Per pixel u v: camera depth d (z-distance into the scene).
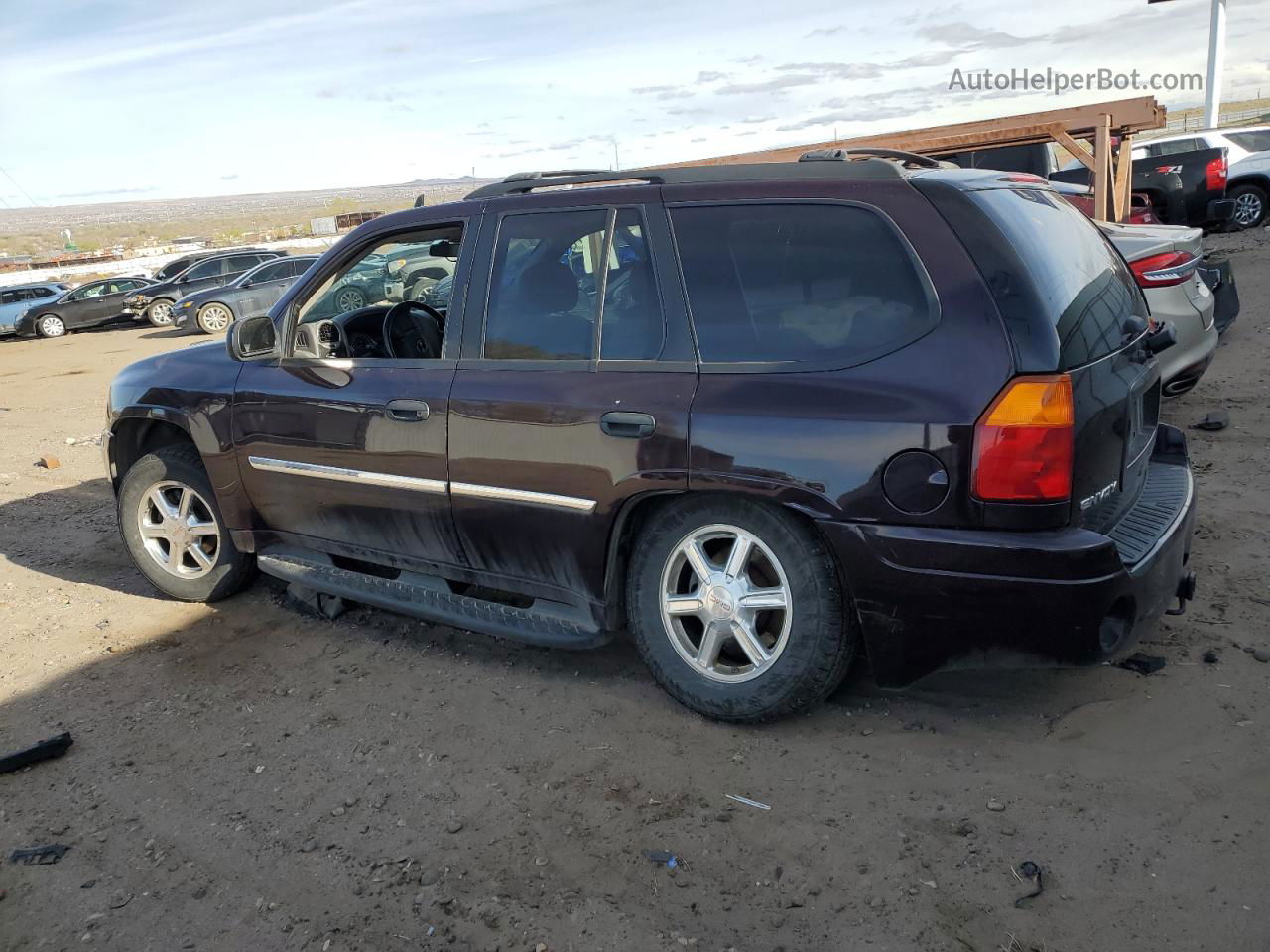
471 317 3.56
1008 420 2.61
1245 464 5.32
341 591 4.09
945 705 3.23
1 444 9.68
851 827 2.67
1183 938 2.19
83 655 4.18
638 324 3.20
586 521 3.27
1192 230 6.21
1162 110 9.99
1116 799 2.67
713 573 3.13
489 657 3.89
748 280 3.04
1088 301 2.99
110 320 24.59
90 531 6.12
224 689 3.79
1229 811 2.57
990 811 2.68
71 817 3.01
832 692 3.20
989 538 2.66
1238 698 3.08
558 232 3.41
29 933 2.51
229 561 4.56
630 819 2.79
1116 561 2.66
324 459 3.92
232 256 24.75
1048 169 12.00
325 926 2.46
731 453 2.93
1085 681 3.28
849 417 2.78
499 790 2.98
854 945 2.26
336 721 3.48
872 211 2.89
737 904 2.42
